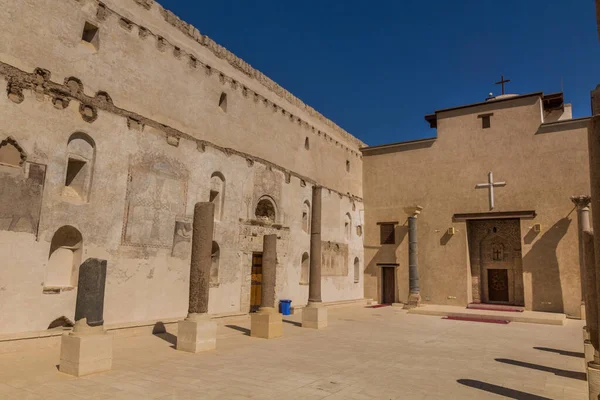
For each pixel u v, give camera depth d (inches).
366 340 569.0
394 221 1164.5
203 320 464.4
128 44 590.9
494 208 1029.8
